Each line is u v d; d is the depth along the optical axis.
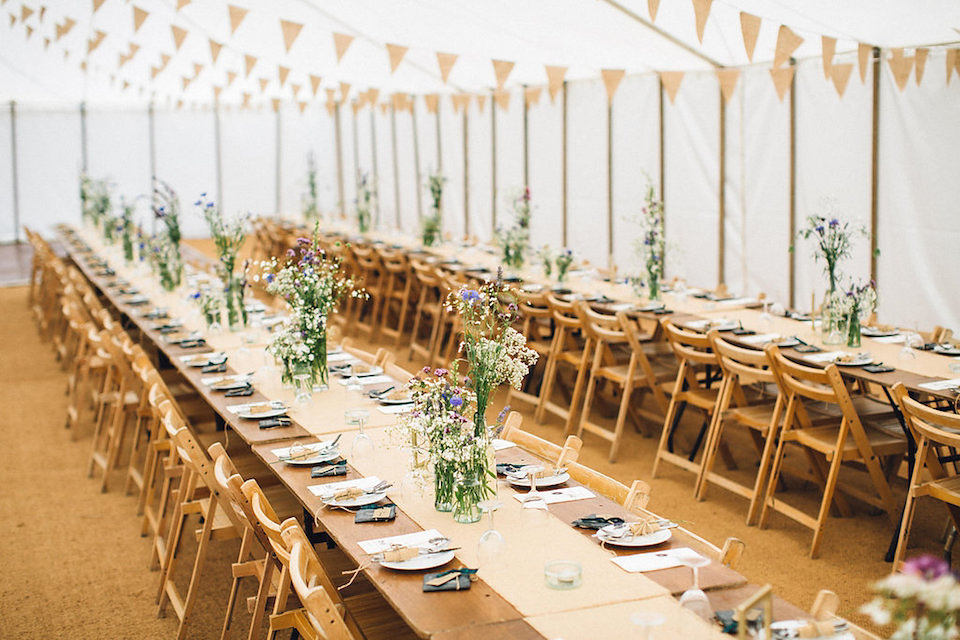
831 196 7.22
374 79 10.09
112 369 6.35
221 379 4.91
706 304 6.55
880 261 6.89
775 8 5.26
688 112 8.62
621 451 6.17
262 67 10.79
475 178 12.27
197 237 18.27
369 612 3.10
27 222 17.30
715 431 5.23
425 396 3.06
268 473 4.55
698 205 8.68
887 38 5.94
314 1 7.09
